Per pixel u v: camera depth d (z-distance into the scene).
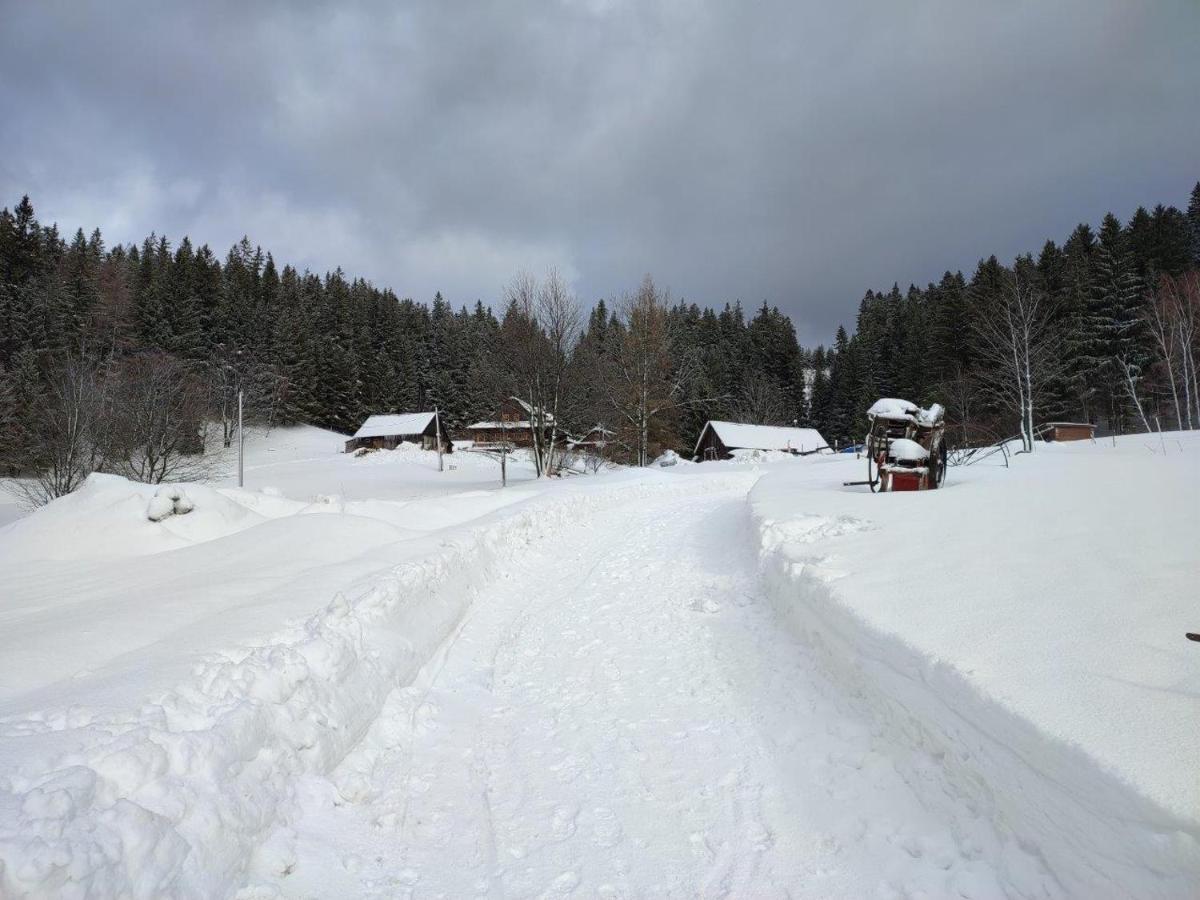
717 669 5.86
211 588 6.88
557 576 9.89
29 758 2.93
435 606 7.11
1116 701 2.96
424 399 89.44
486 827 3.76
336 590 6.50
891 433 12.39
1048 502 7.60
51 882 2.34
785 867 3.28
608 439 38.00
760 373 79.12
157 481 29.78
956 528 6.96
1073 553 5.33
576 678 5.98
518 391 32.53
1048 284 49.03
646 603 8.13
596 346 41.25
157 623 5.75
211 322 73.88
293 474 47.44
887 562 6.02
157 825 2.80
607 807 3.92
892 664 4.14
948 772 3.43
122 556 9.67
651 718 5.05
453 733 4.94
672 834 3.63
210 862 2.94
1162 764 2.47
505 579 9.65
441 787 4.19
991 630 4.02
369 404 80.81
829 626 5.21
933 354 55.19
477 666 6.32
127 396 29.89
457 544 9.08
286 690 4.20
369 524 10.24
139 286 73.75
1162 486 7.66
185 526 10.39
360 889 3.21
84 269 67.44
